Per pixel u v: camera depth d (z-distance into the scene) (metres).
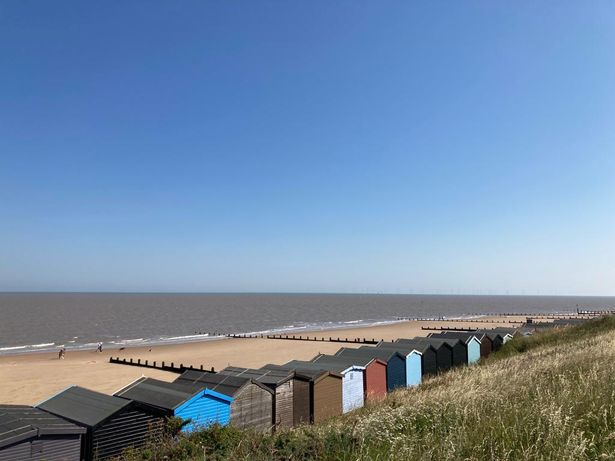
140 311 179.50
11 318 136.00
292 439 7.27
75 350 71.00
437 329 107.75
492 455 5.44
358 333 100.19
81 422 12.84
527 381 10.05
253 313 179.12
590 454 5.73
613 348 14.02
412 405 10.03
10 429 11.08
